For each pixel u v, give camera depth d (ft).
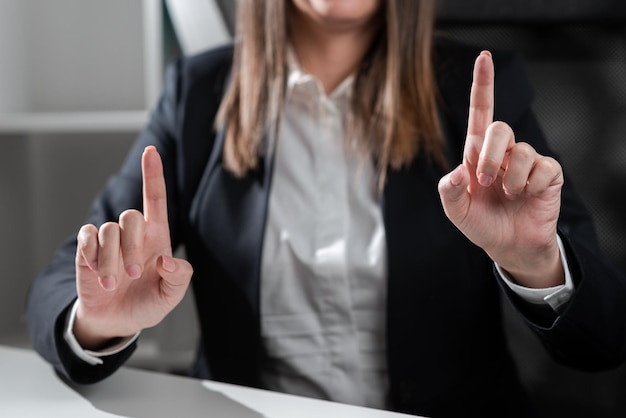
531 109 3.36
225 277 3.17
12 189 5.78
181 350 5.44
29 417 2.04
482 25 3.53
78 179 6.26
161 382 2.31
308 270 3.10
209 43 4.24
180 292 2.20
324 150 3.26
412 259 3.01
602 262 2.60
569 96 3.43
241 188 3.25
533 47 3.48
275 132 3.28
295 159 3.26
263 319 3.17
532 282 2.39
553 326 2.42
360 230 3.14
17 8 5.90
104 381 2.32
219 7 4.20
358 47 3.41
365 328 3.09
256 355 3.12
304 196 3.21
